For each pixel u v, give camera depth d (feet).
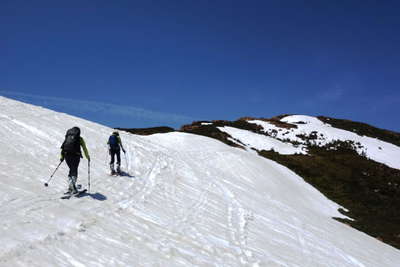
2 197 25.77
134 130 164.76
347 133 199.41
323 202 93.86
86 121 88.58
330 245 45.52
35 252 18.40
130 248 23.04
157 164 62.28
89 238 22.62
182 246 26.63
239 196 56.95
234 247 30.53
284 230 44.70
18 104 80.07
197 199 45.62
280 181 93.45
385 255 53.21
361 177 128.16
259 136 169.27
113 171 45.16
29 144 48.55
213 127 171.83
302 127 204.85
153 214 32.94
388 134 216.95
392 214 95.71
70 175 31.60
